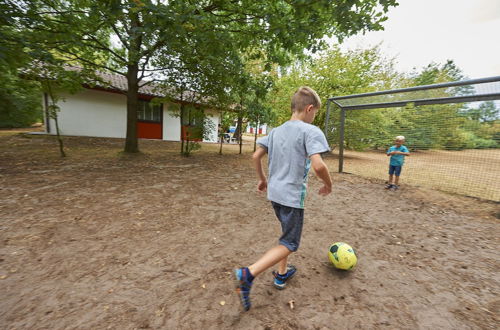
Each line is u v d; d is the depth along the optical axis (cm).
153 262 232
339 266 225
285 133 174
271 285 204
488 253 279
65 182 493
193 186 528
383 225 361
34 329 148
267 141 187
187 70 853
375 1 394
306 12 414
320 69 1249
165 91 948
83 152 872
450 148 648
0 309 163
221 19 643
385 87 1592
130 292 187
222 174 682
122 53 962
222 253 256
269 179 183
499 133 546
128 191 461
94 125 1307
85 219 324
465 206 466
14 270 208
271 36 573
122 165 706
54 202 379
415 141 744
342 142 803
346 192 552
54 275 204
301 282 211
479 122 569
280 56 709
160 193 461
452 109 616
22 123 1592
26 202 372
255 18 577
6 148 847
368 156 1330
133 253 247
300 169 166
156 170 673
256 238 295
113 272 213
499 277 229
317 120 1313
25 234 273
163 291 191
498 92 468
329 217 387
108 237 279
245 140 2489
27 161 666
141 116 1438
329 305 182
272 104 1448
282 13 505
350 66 1218
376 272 232
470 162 792
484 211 437
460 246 296
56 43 618
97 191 448
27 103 1530
